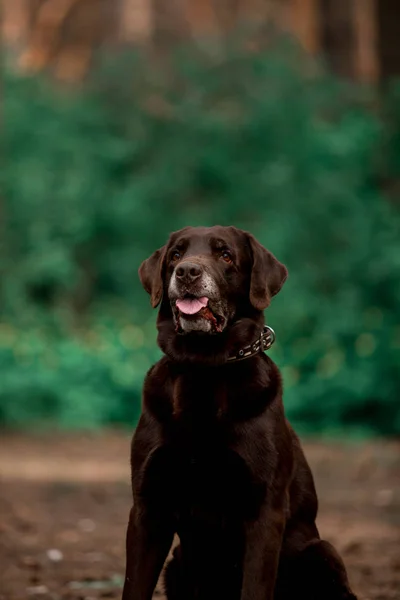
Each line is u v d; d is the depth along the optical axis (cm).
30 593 629
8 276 2402
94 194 2677
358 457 1457
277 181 2553
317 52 3173
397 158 2567
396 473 1288
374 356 1809
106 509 991
